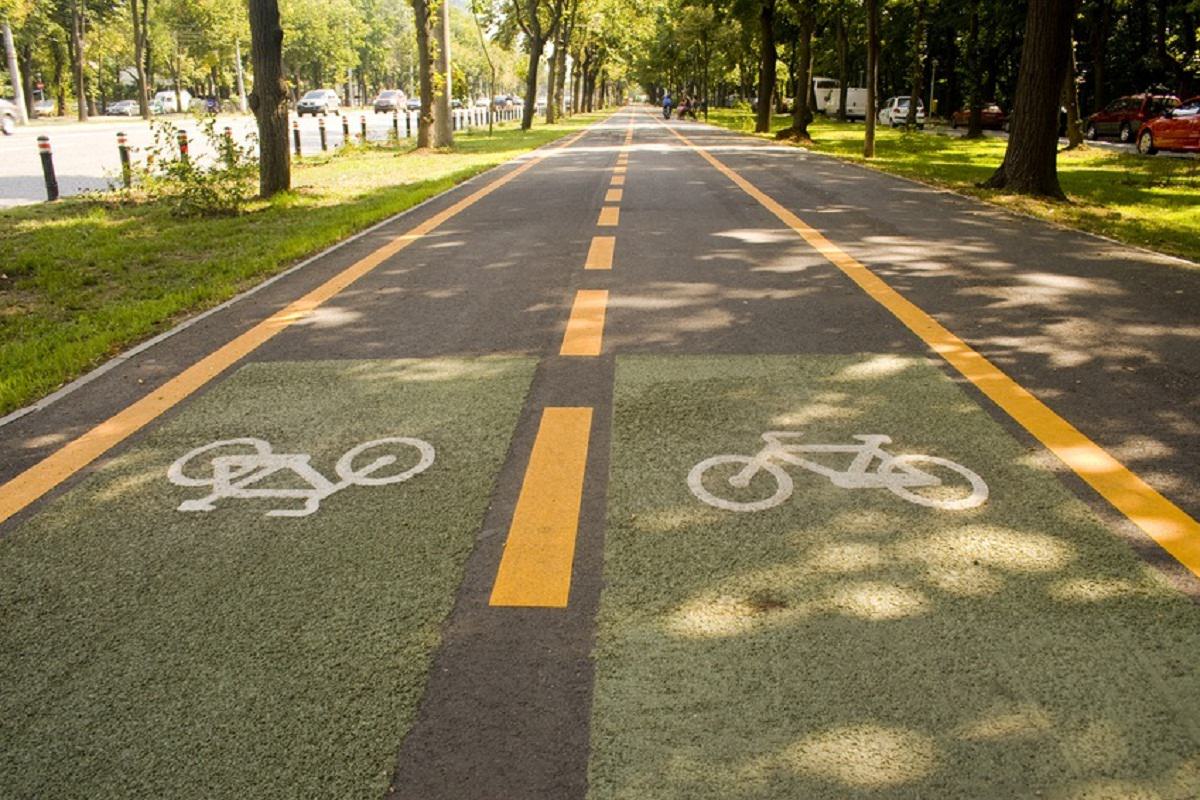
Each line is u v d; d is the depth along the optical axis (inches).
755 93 3639.3
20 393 230.5
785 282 337.7
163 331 292.5
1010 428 191.6
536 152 1102.4
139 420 210.5
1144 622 122.5
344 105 5113.2
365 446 189.8
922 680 112.0
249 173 616.1
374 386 228.1
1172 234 454.3
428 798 95.7
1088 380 222.7
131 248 445.4
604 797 95.1
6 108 1592.0
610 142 1357.0
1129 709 106.3
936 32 2155.5
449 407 211.0
